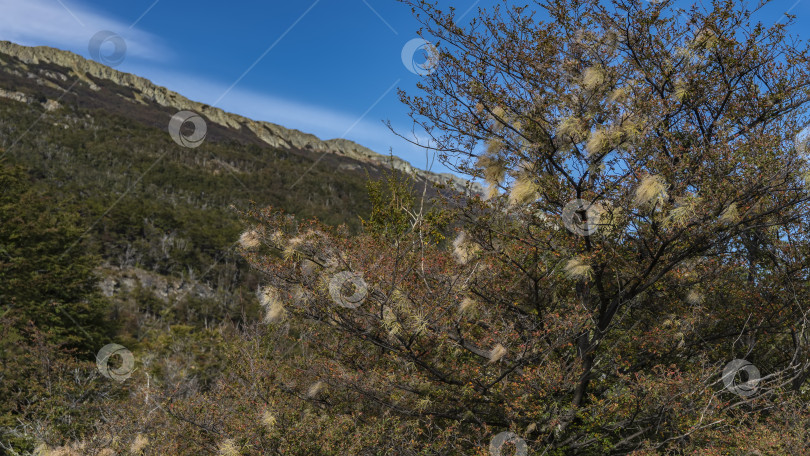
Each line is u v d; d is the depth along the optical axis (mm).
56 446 8562
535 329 6035
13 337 16547
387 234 8141
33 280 24719
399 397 6059
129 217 88750
